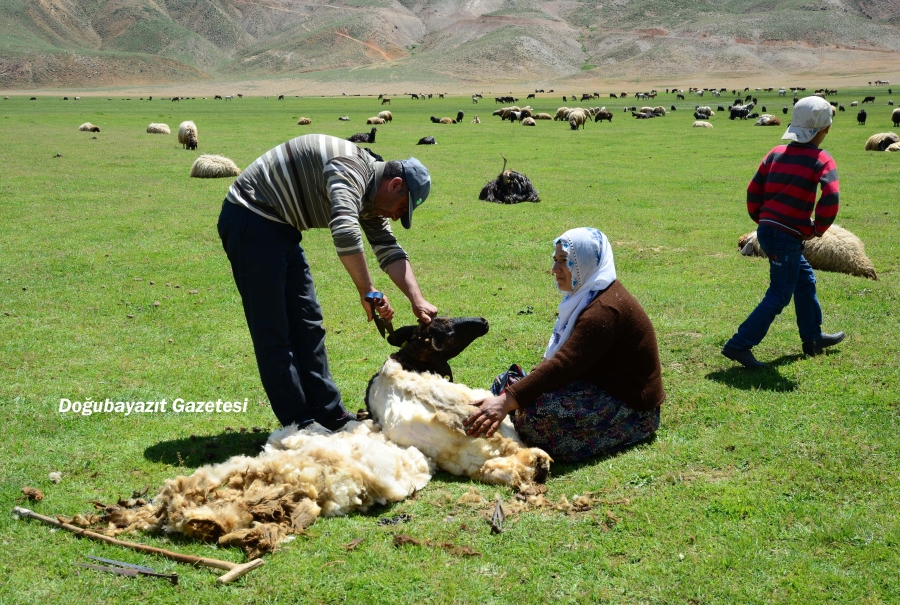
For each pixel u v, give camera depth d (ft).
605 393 18.26
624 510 15.71
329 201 18.17
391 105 394.93
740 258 42.93
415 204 18.66
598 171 89.35
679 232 51.47
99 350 27.73
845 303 32.55
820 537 14.49
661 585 13.21
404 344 20.06
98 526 15.34
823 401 21.17
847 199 63.26
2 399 22.59
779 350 26.27
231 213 18.31
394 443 17.95
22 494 16.52
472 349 27.22
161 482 17.40
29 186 73.82
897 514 15.21
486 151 118.32
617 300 17.75
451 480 17.58
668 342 27.45
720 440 18.83
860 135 136.87
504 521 15.42
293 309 18.83
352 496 15.93
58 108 325.62
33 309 33.35
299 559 14.14
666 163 97.19
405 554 14.24
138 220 56.39
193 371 25.43
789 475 16.92
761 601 12.75
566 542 14.58
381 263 19.95
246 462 16.30
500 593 13.11
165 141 135.95
